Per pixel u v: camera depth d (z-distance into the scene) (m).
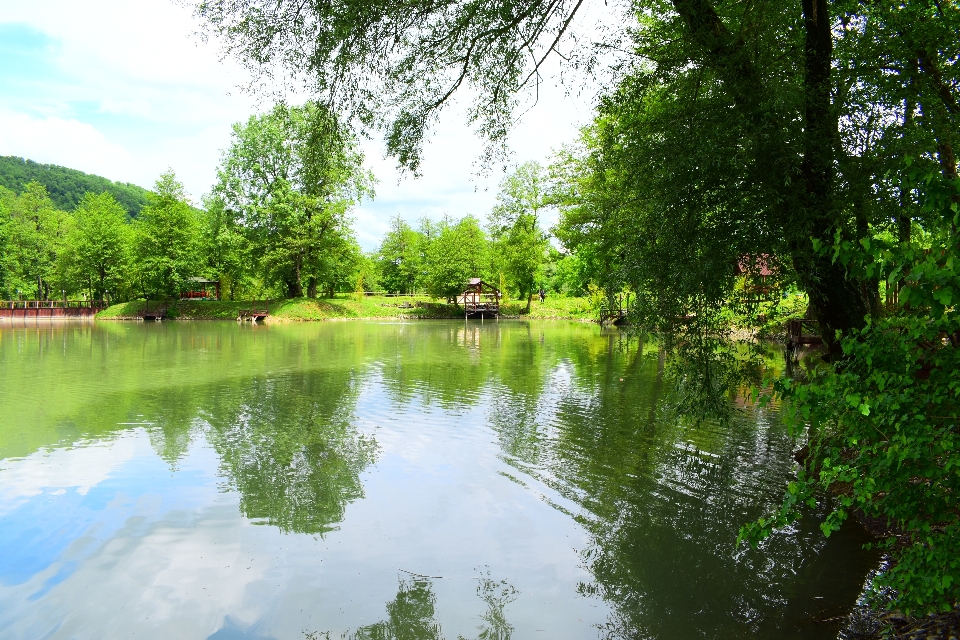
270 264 53.16
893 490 3.34
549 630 4.65
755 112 6.53
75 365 20.06
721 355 8.05
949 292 2.67
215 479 8.15
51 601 5.01
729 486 7.96
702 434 10.59
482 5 7.27
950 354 3.10
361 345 28.23
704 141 6.63
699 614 4.89
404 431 10.80
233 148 52.88
